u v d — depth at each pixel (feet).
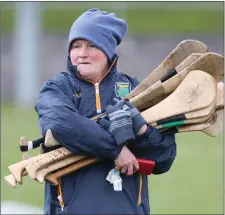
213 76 47.75
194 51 48.83
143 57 306.55
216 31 343.46
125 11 315.58
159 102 48.01
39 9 284.41
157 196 106.01
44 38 322.75
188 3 349.00
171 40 337.31
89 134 44.47
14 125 182.60
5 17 341.41
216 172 124.06
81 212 45.01
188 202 102.22
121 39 48.67
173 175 121.80
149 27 346.33
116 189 45.19
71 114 44.80
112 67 47.91
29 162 45.14
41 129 45.91
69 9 324.39
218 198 104.06
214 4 349.41
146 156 46.70
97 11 48.80
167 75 48.34
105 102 47.19
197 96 46.78
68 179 46.06
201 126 47.03
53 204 47.03
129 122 45.11
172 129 47.16
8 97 270.46
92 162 45.93
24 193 104.22
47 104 45.78
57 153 45.34
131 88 48.93
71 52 47.50
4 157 132.87
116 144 44.86
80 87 47.11
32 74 257.34
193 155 141.59
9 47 325.21
